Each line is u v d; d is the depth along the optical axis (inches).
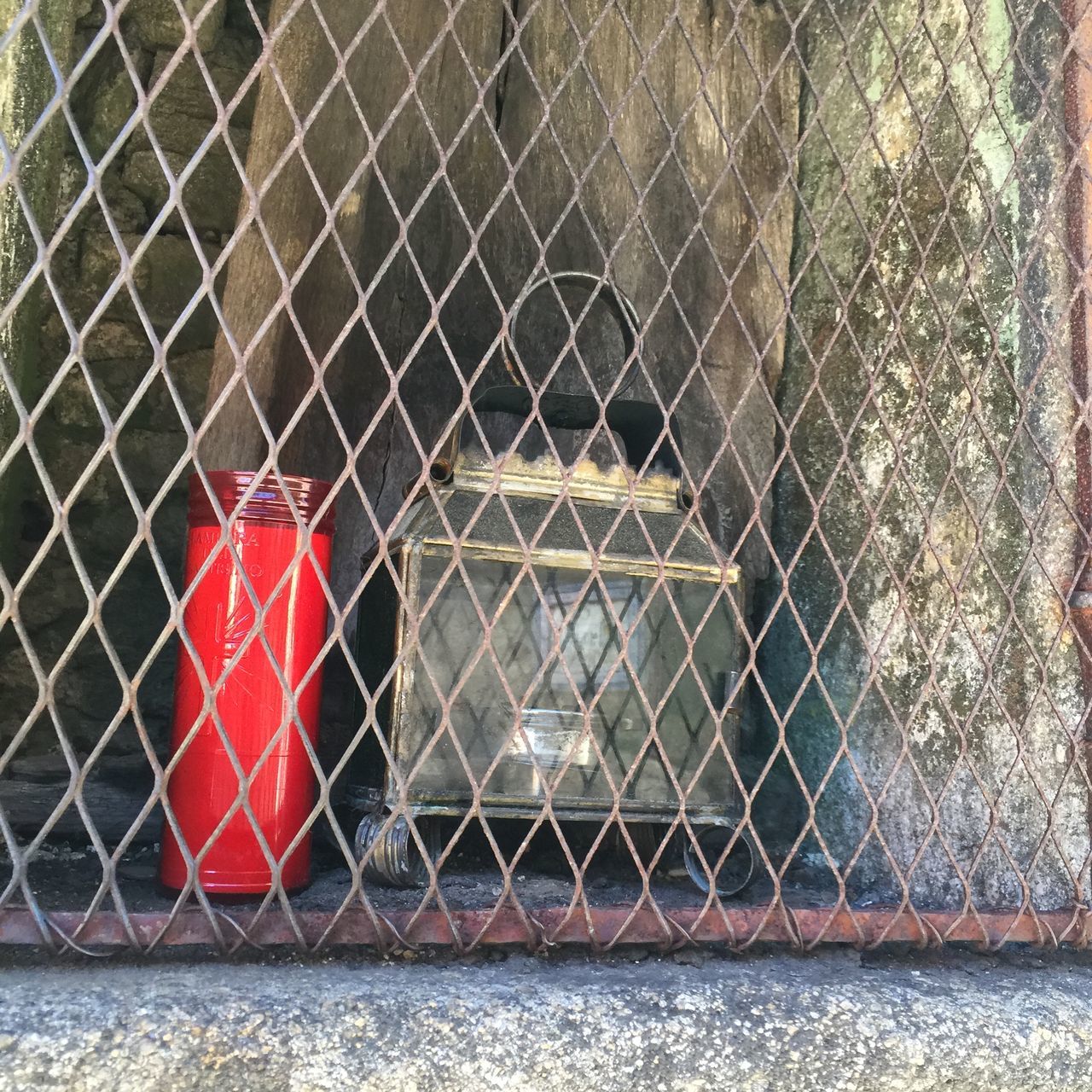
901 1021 39.4
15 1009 31.9
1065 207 52.1
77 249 62.2
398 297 65.2
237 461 61.8
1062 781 47.1
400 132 66.1
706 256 72.2
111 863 35.9
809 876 60.9
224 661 46.6
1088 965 47.2
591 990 37.4
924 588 57.7
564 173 69.5
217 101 37.5
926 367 59.6
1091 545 49.1
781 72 75.1
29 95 47.4
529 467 52.0
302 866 48.4
